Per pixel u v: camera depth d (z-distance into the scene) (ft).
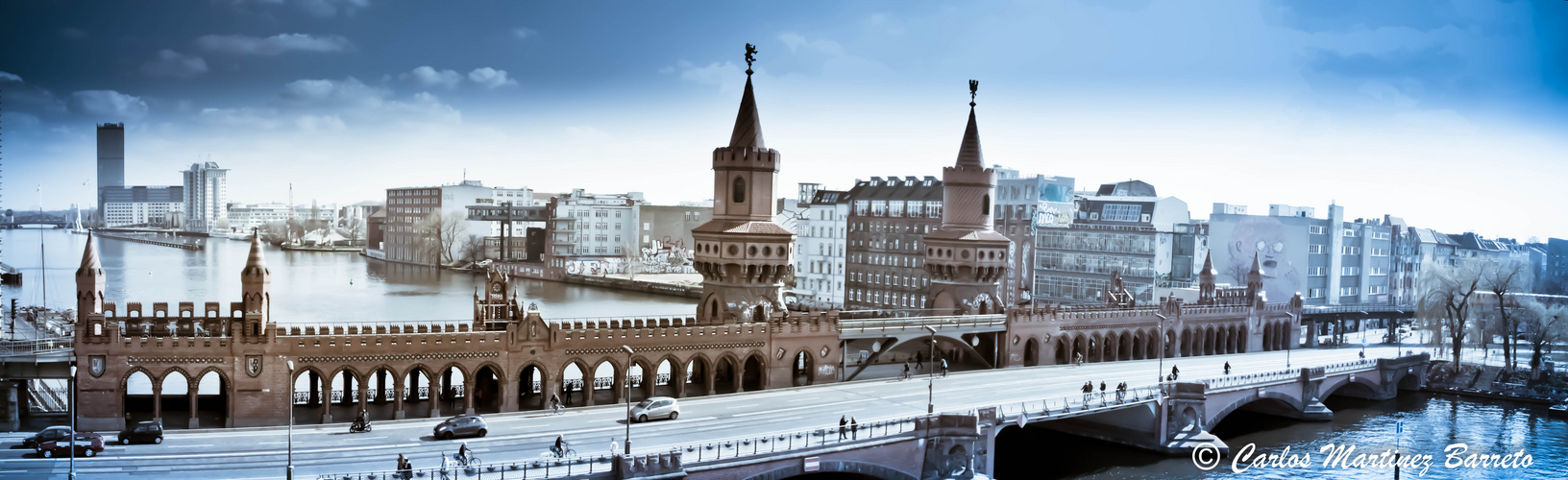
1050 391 348.18
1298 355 499.92
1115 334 444.55
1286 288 627.05
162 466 227.61
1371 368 451.94
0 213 563.07
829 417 295.07
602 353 304.71
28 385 295.07
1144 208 612.29
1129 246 603.67
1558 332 514.68
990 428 290.56
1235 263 643.45
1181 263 618.03
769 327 338.13
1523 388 472.85
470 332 285.23
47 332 349.20
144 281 618.44
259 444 246.88
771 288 354.74
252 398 264.31
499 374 290.15
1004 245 409.28
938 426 281.13
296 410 285.84
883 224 629.51
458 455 228.63
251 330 263.08
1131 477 318.24
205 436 253.44
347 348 270.26
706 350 323.57
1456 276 522.88
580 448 250.57
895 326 370.32
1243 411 426.92
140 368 257.34
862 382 358.02
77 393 255.29
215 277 647.56
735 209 351.87
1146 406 346.13
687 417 291.38
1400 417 425.28
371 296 606.14
